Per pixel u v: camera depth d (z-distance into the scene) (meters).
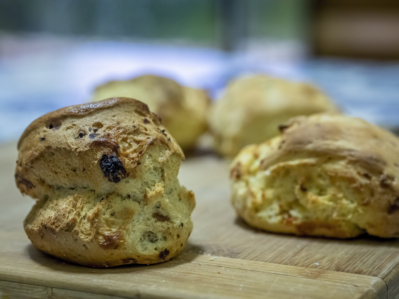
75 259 0.25
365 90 0.61
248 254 0.26
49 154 0.25
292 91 0.44
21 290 0.24
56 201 0.25
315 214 0.28
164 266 0.25
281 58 0.80
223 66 0.69
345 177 0.28
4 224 0.30
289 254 0.26
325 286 0.23
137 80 0.45
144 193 0.25
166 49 0.78
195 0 0.75
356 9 0.84
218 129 0.45
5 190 0.37
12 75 0.65
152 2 0.75
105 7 0.75
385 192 0.27
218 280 0.23
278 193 0.29
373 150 0.28
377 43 0.85
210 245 0.27
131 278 0.23
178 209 0.26
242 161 0.31
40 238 0.25
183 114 0.44
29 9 0.72
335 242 0.28
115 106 0.25
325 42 0.86
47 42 0.73
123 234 0.24
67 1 0.73
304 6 0.85
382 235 0.28
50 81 0.62
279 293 0.22
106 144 0.24
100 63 0.69
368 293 0.22
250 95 0.44
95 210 0.24
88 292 0.23
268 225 0.29
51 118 0.25
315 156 0.29
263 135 0.43
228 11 0.75
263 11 0.80
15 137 0.49
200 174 0.41
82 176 0.24
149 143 0.25
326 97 0.45
